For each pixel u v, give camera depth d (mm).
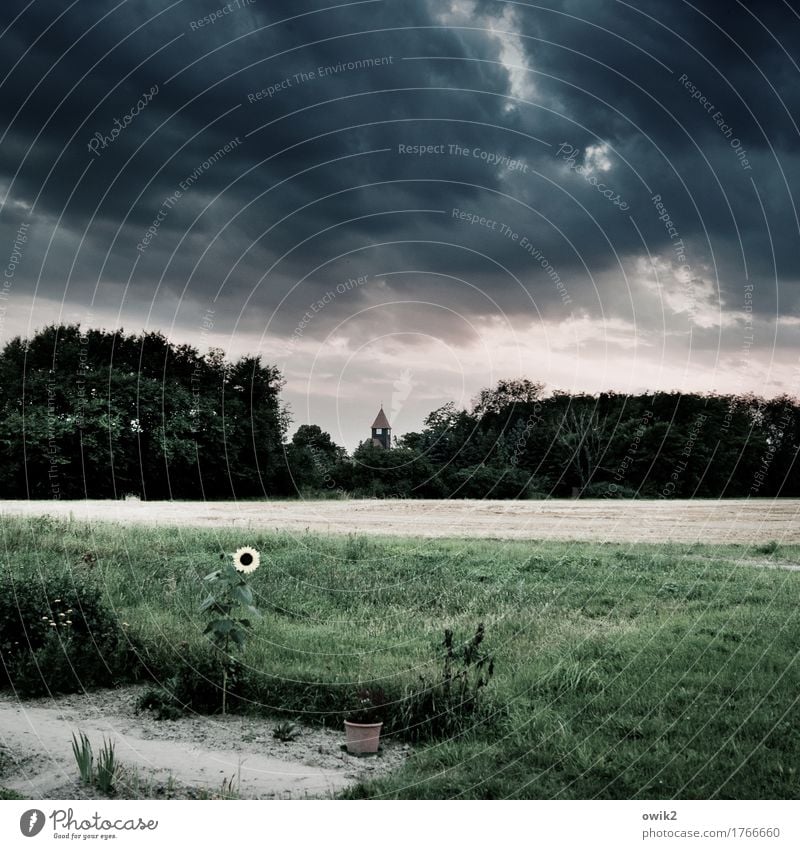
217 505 31891
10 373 37281
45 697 7289
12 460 35688
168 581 11539
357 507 33062
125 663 7871
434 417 44844
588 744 6031
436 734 6406
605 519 27688
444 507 33562
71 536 15492
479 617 10352
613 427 43719
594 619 10281
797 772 5617
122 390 37125
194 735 6418
